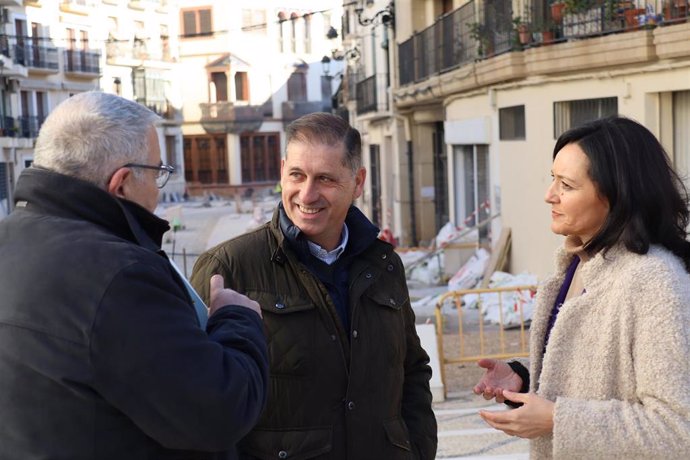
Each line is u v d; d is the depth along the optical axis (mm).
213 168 71000
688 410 2625
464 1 19016
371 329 3514
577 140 2961
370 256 3590
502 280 13836
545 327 3145
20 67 43438
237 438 2566
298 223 3455
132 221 2646
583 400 2805
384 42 26328
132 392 2424
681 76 10492
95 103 2668
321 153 3410
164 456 2562
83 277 2465
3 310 2502
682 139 11016
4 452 2490
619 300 2797
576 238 3078
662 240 2881
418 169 24703
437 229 24688
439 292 15766
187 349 2480
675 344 2672
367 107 29109
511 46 13664
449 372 10008
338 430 3420
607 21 11617
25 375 2463
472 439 7008
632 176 2857
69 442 2451
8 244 2592
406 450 3576
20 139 44062
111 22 60875
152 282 2506
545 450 2973
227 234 38250
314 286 3428
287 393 3377
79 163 2623
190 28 70375
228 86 70500
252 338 2762
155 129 2756
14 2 42438
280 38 72375
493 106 15422
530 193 14164
